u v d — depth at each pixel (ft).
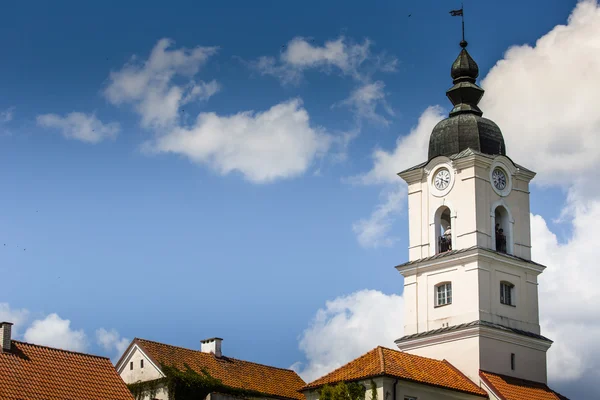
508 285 301.43
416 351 299.79
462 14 322.55
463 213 299.79
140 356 289.74
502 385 284.00
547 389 297.33
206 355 301.22
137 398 285.02
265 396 298.35
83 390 243.81
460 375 286.66
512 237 305.94
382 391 260.42
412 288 305.32
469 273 293.43
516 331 295.89
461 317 292.40
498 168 306.96
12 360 240.94
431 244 305.12
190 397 282.97
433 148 312.09
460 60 318.86
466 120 309.83
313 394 273.95
